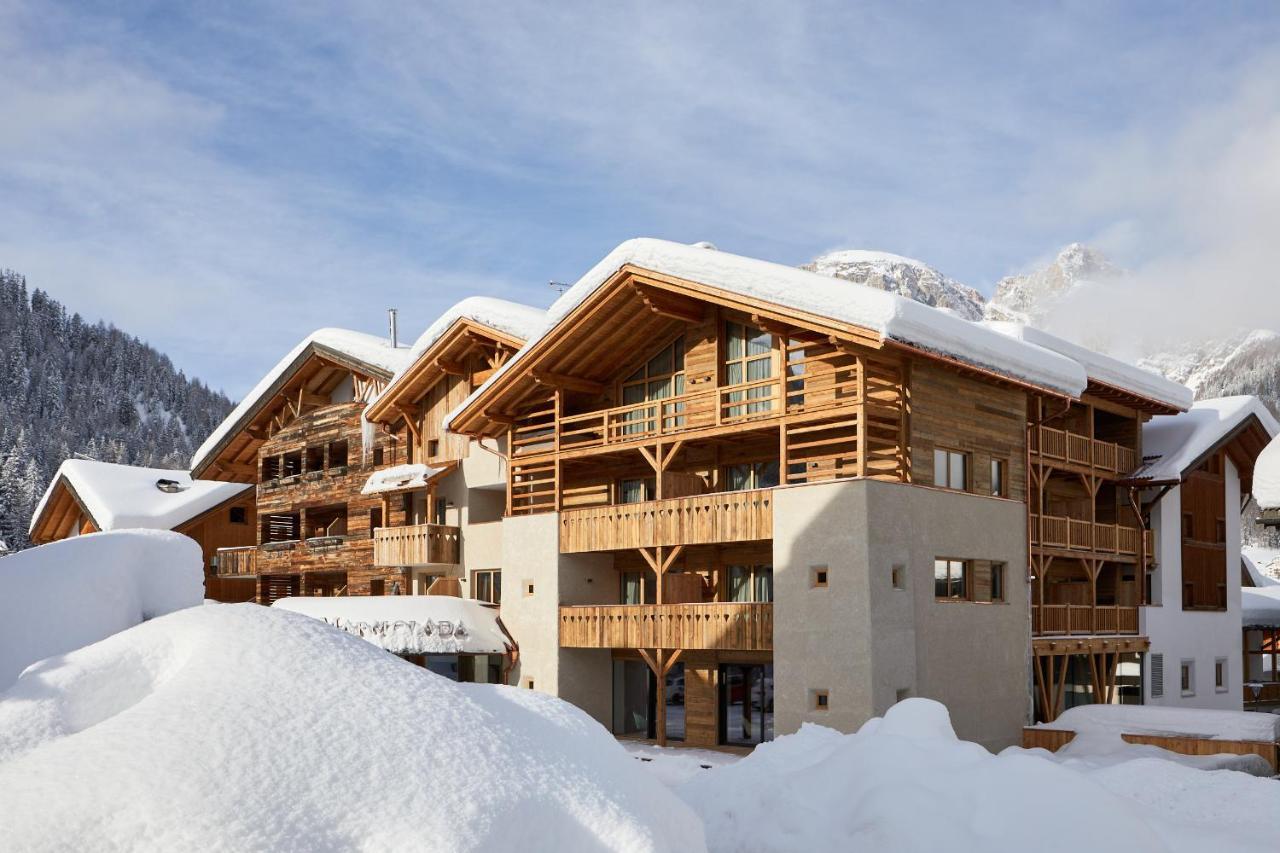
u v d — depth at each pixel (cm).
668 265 2509
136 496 4578
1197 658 3372
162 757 477
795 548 2328
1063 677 2778
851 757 1066
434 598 2998
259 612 625
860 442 2259
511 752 560
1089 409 3127
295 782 488
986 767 973
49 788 451
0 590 682
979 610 2477
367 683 573
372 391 3784
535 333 2819
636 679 2950
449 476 3409
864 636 2191
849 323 2223
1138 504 3256
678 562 2833
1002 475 2617
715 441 2636
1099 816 902
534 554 2928
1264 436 3544
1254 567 4647
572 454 2862
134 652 580
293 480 4044
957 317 2359
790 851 999
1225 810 1237
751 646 2414
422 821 491
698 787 1200
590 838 536
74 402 18912
